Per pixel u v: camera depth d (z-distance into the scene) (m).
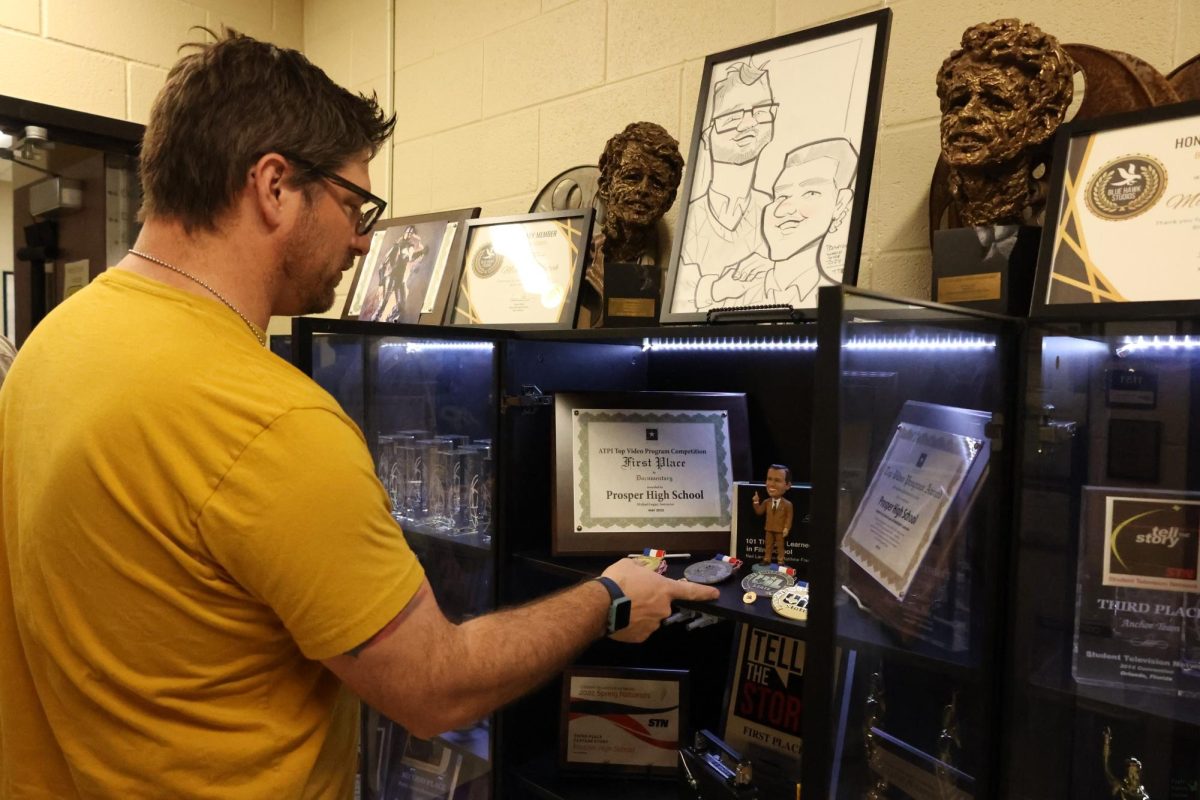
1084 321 0.94
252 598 0.80
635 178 1.48
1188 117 0.90
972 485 0.96
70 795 0.86
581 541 1.37
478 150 2.21
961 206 1.10
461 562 1.57
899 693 0.89
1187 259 0.88
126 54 2.44
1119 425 1.03
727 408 1.47
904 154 1.39
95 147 2.40
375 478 0.83
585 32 1.92
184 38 2.56
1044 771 1.04
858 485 0.80
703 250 1.30
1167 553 0.94
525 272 1.60
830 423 0.76
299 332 1.18
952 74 1.06
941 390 0.90
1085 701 0.96
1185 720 0.89
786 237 1.19
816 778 0.79
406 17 2.44
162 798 0.80
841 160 1.15
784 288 1.17
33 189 2.39
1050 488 1.02
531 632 0.94
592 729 1.51
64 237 2.44
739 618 1.08
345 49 2.67
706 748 1.36
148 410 0.76
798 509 1.23
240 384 0.78
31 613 0.81
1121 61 1.15
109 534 0.77
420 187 2.41
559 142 1.99
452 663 0.84
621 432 1.42
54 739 0.87
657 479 1.41
